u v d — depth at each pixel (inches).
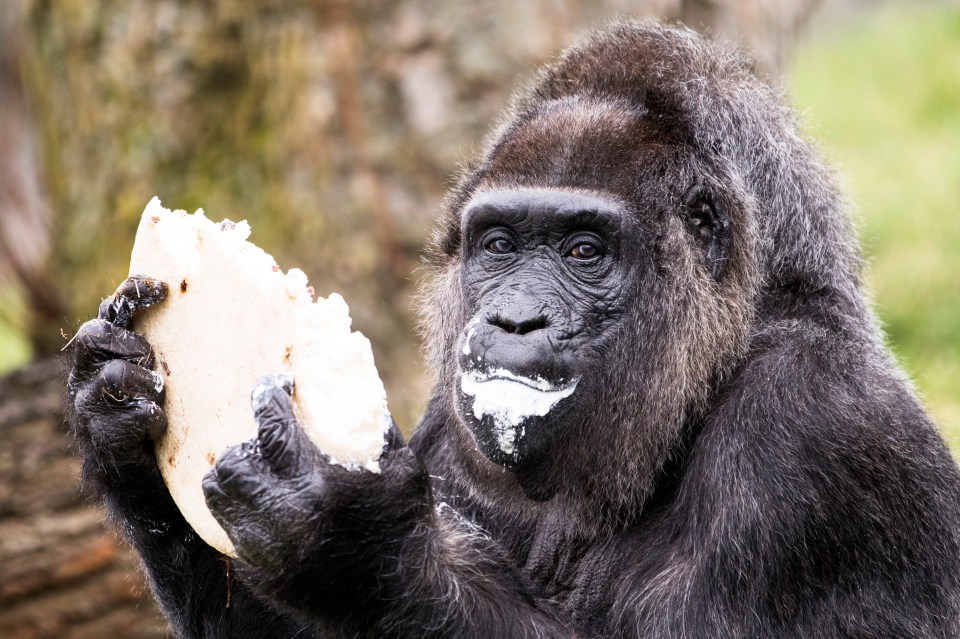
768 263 421.7
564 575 426.6
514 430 385.7
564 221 401.7
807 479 376.8
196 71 822.5
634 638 386.0
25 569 713.6
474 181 449.7
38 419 739.4
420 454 474.6
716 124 417.7
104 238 850.1
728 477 383.2
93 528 721.6
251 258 382.9
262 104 820.6
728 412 394.3
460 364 399.5
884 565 381.4
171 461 392.2
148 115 829.8
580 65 438.9
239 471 344.2
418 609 354.9
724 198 408.5
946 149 1176.2
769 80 482.3
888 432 386.6
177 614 424.5
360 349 357.7
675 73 424.2
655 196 405.4
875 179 1145.4
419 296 488.1
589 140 409.4
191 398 388.5
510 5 797.2
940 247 1008.2
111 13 828.6
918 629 383.9
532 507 426.0
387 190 811.4
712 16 824.3
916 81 1370.6
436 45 799.7
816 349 395.5
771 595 374.9
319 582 348.5
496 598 375.2
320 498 343.6
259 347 371.9
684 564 386.6
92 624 724.0
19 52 914.1
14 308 935.0
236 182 828.0
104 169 844.6
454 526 420.2
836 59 1491.1
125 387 387.9
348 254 813.9
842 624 377.1
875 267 996.6
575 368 396.5
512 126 439.5
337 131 806.5
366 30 800.3
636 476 408.5
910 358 890.1
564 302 400.8
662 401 406.6
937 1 1638.8
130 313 398.6
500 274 411.5
